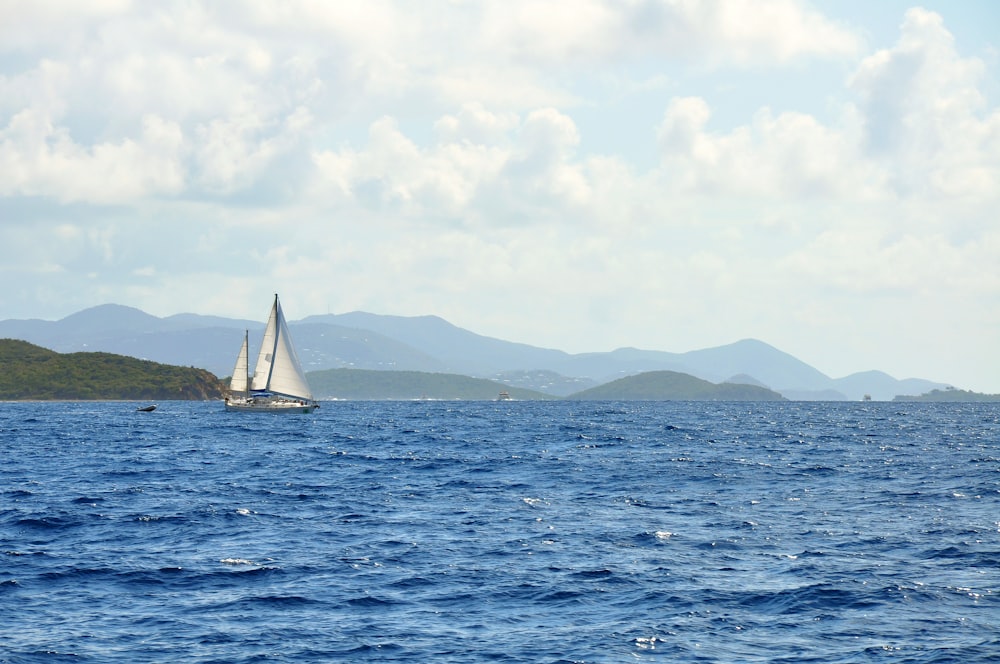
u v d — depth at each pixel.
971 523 62.91
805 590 43.38
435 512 70.25
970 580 45.06
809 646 35.44
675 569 48.38
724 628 37.88
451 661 34.00
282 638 36.66
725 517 66.81
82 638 36.62
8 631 37.56
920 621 38.38
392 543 56.28
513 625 38.50
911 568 47.97
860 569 47.78
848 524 63.03
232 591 44.06
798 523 63.66
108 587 44.84
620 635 37.00
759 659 34.06
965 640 35.75
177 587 44.88
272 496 80.56
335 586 45.00
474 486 88.88
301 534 59.72
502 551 53.59
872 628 37.53
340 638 36.72
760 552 52.97
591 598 42.62
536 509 71.75
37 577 46.78
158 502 75.75
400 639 36.59
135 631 37.66
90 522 64.19
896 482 90.38
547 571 48.06
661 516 67.62
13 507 72.25
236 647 35.56
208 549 54.31
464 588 44.53
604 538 57.88
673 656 34.47
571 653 34.81
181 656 34.59
